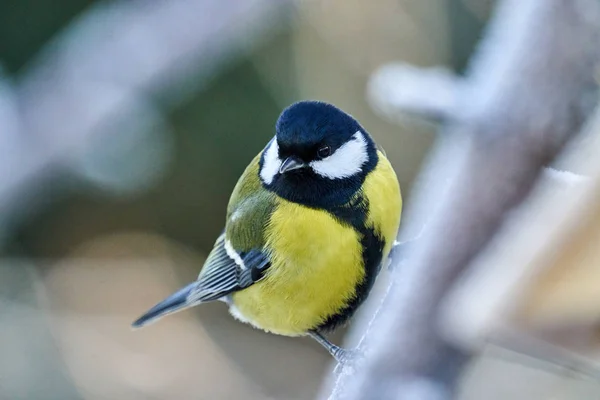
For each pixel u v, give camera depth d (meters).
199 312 2.79
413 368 2.04
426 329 2.04
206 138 2.88
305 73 2.53
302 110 2.08
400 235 2.10
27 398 2.38
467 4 2.29
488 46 2.06
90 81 2.18
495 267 1.08
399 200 2.09
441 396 2.04
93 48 2.18
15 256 2.88
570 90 2.04
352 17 2.38
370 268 2.08
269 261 2.09
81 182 2.50
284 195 2.09
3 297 2.62
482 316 1.06
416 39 2.36
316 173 2.08
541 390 2.17
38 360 2.45
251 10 2.18
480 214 2.04
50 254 2.94
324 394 2.09
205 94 2.78
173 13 2.18
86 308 2.78
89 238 3.01
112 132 2.24
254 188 2.10
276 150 2.10
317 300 2.09
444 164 2.07
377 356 2.05
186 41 2.18
